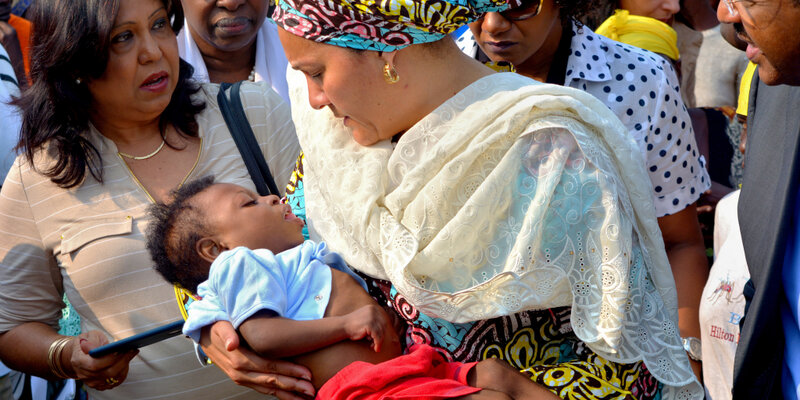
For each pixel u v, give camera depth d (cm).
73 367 250
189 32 382
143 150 269
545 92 192
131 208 262
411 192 197
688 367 197
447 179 193
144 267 258
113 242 258
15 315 268
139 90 255
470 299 192
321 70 195
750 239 208
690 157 291
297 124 233
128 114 260
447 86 199
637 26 364
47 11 247
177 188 265
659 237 201
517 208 192
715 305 262
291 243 230
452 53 200
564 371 191
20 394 347
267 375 205
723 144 377
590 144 190
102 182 263
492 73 204
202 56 387
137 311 258
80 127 261
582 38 291
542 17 268
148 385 260
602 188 187
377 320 203
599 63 288
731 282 257
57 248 263
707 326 266
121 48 250
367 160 208
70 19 242
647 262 199
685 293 289
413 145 199
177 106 272
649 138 283
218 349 211
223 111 279
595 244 188
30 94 260
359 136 208
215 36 365
